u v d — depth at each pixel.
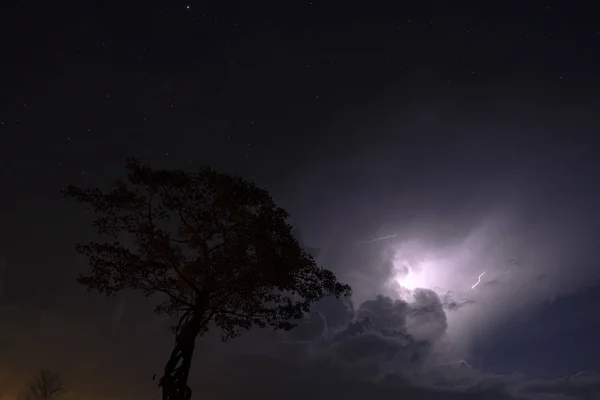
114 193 12.55
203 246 12.62
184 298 13.33
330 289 13.70
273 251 12.62
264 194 12.90
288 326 13.62
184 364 11.61
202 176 12.73
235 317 13.53
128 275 12.66
